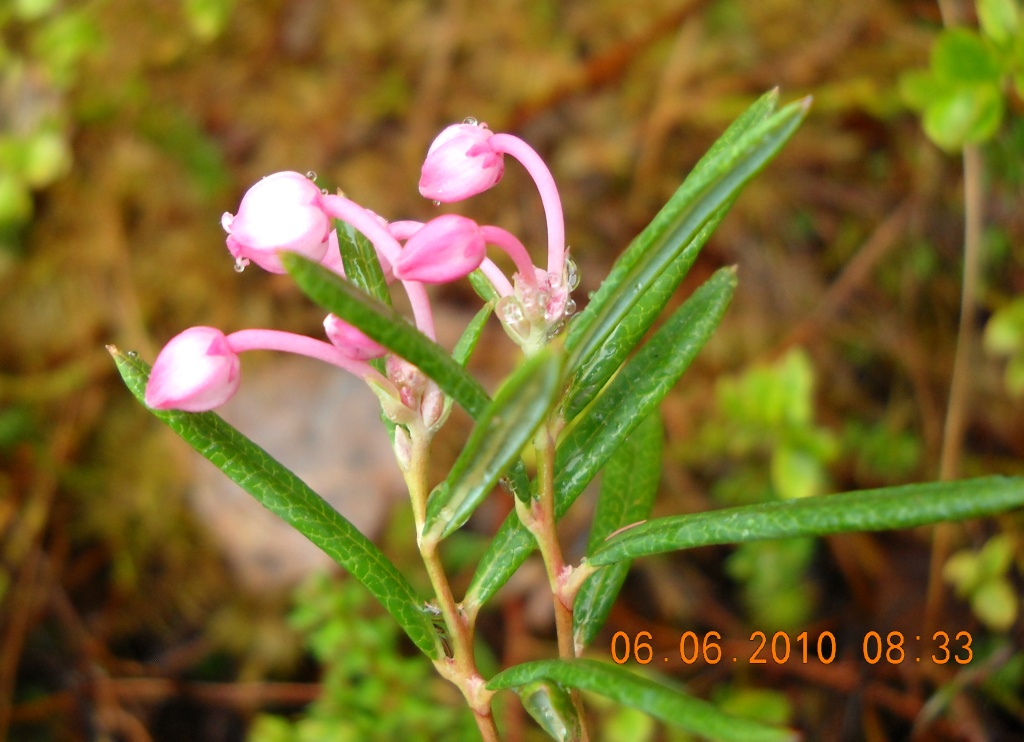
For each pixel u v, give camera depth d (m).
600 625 0.08
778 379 0.15
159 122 0.20
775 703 0.14
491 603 0.17
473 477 0.06
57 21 0.20
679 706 0.05
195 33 0.20
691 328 0.07
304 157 0.20
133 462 0.18
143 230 0.19
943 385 0.18
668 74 0.19
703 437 0.17
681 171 0.19
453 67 0.20
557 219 0.07
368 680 0.14
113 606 0.17
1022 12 0.14
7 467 0.18
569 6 0.20
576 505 0.17
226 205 0.19
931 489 0.06
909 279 0.19
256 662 0.17
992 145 0.18
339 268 0.07
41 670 0.17
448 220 0.06
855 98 0.19
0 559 0.17
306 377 0.18
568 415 0.07
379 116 0.20
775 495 0.17
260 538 0.17
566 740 0.06
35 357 0.19
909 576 0.17
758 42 0.20
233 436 0.07
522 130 0.20
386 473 0.17
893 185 0.19
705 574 0.17
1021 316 0.15
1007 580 0.16
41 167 0.18
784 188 0.19
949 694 0.14
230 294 0.19
